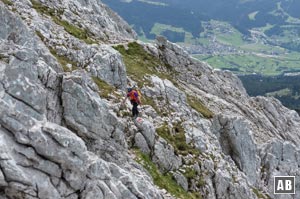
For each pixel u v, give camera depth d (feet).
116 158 124.67
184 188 166.81
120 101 174.60
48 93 110.42
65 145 92.58
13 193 85.40
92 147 118.83
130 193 104.58
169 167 168.55
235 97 375.25
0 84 96.48
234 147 243.81
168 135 184.34
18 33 136.67
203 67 362.94
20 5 219.82
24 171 87.15
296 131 424.46
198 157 183.62
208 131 224.74
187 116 218.59
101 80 189.26
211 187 178.09
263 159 278.05
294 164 288.30
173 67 332.60
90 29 287.28
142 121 167.02
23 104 97.86
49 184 89.66
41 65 110.52
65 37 211.41
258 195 229.04
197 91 321.93
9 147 87.04
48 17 240.53
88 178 97.50
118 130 131.34
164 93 223.92
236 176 198.49
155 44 335.67
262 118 371.97
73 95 114.52
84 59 195.21
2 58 108.68
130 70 233.55
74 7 299.58
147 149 162.91
